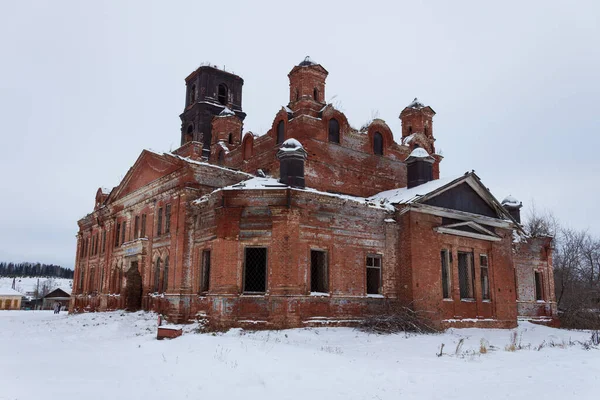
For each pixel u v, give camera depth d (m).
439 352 17.39
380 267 26.12
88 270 42.62
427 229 26.48
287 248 22.72
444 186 27.23
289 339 19.64
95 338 22.28
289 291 22.39
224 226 23.55
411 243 25.58
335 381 10.86
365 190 31.75
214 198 24.52
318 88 31.16
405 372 12.04
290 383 10.55
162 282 29.08
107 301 36.25
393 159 33.81
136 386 10.12
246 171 34.75
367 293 25.69
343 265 24.69
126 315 29.77
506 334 25.75
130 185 35.59
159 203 30.80
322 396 9.54
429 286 25.70
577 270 53.09
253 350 14.50
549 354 16.12
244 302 22.91
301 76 30.80
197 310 25.36
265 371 11.61
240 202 23.67
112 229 37.72
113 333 24.23
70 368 12.38
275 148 31.53
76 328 27.33
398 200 27.11
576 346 19.89
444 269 27.41
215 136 40.62
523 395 9.72
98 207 44.38
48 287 145.62
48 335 23.84
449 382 11.06
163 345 16.41
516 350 17.61
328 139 30.62
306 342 19.28
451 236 27.69
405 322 23.55
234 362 12.59
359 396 9.61
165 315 27.25
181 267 26.42
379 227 26.33
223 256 23.28
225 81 46.00
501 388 10.41
